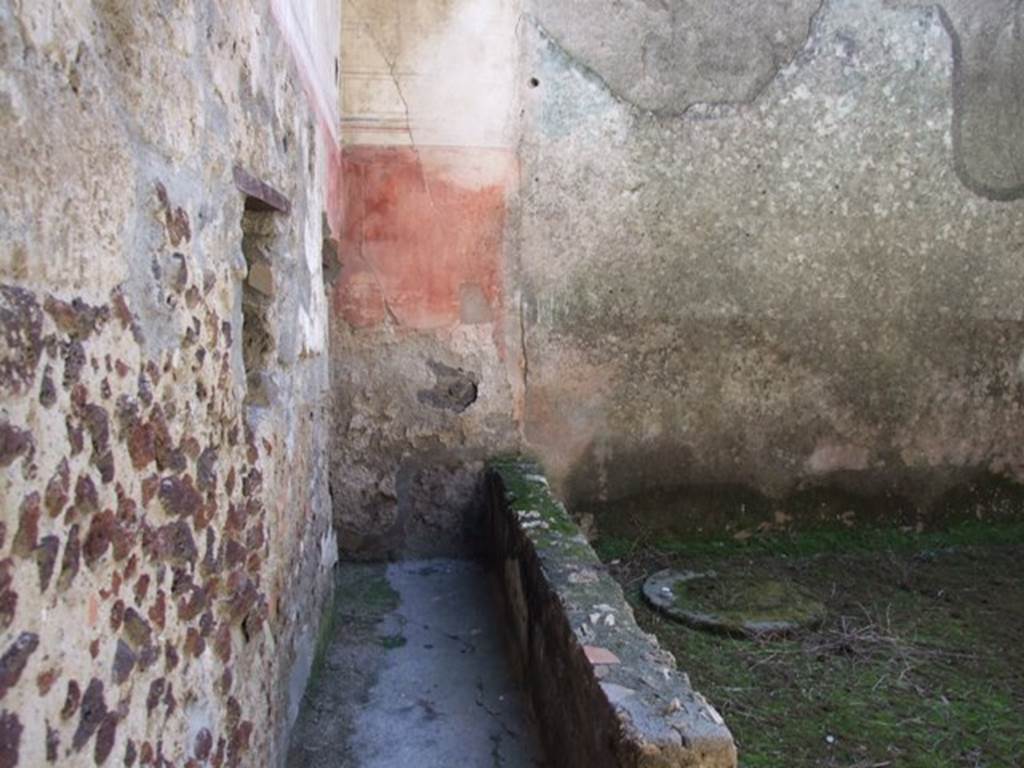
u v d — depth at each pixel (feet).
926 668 9.75
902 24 13.35
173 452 4.28
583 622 6.93
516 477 11.80
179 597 4.38
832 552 13.61
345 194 12.59
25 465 2.77
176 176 4.36
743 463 13.70
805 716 8.66
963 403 14.12
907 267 13.78
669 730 5.34
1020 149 13.83
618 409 13.34
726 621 10.61
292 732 7.80
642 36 12.89
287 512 7.41
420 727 8.36
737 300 13.46
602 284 13.15
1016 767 7.97
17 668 2.72
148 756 3.93
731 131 13.21
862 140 13.47
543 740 7.89
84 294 3.25
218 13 5.12
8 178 2.69
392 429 12.89
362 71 12.49
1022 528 14.25
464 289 12.89
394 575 12.46
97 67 3.41
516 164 12.83
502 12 12.62
